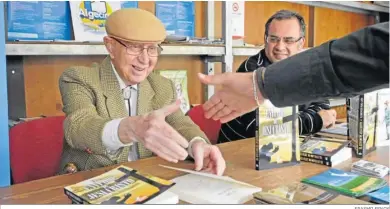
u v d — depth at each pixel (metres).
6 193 0.86
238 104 0.79
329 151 1.12
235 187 0.88
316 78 0.66
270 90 0.72
